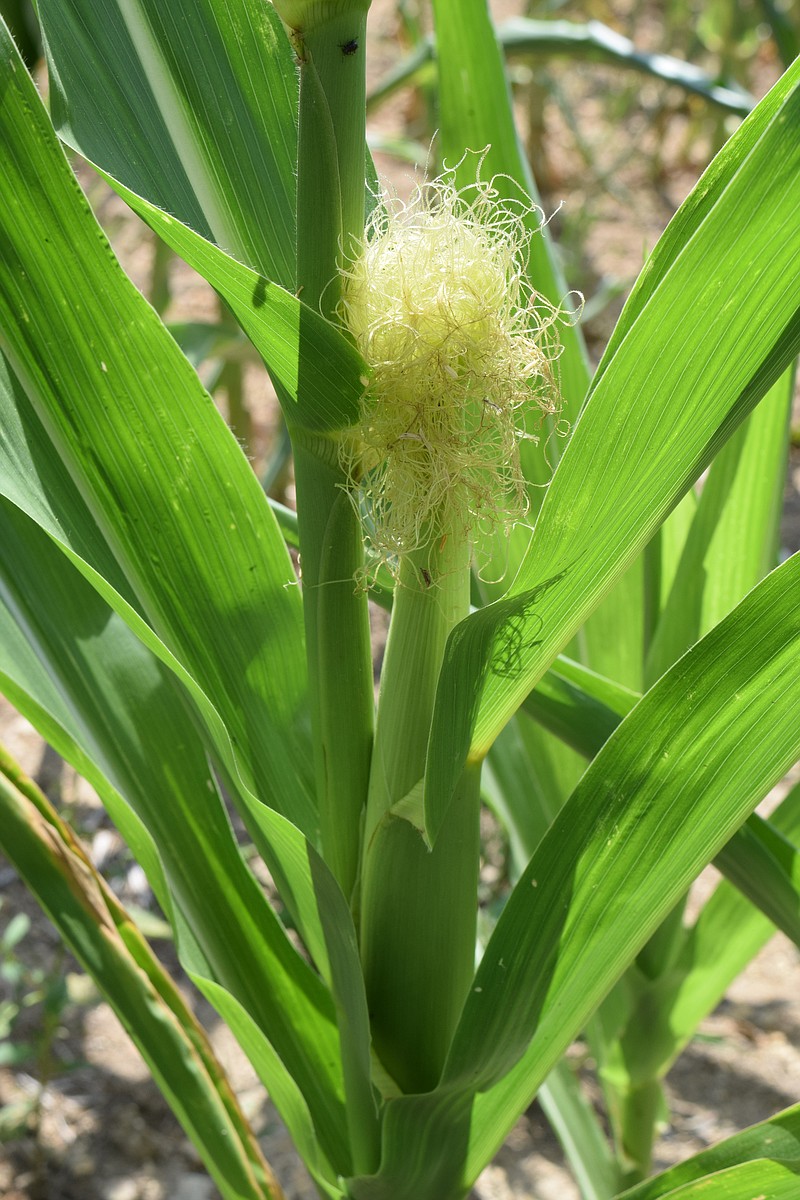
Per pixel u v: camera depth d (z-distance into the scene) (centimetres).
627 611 83
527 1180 111
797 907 67
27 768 145
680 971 82
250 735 67
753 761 58
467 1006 60
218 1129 70
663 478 53
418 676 59
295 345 54
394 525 57
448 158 77
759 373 52
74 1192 105
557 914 60
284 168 63
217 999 66
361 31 53
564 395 77
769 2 140
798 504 200
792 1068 122
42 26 60
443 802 58
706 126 303
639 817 59
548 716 70
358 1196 68
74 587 69
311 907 64
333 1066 71
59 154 56
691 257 49
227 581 65
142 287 229
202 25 62
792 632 55
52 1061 111
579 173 299
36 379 60
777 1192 61
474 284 56
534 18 246
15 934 108
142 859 68
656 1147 114
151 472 63
